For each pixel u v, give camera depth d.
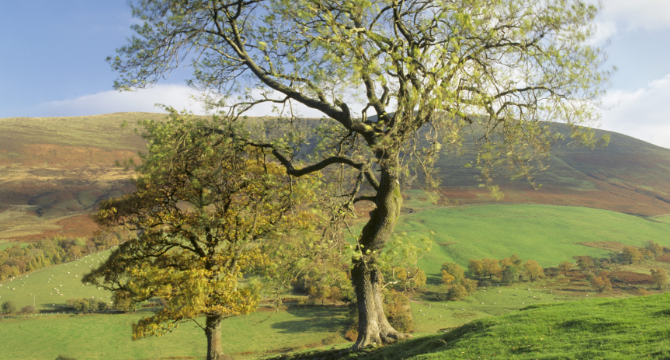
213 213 22.81
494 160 15.18
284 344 62.09
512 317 13.53
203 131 16.53
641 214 198.12
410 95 12.21
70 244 150.12
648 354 8.16
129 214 24.66
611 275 114.38
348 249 12.65
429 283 106.19
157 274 21.78
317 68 13.27
